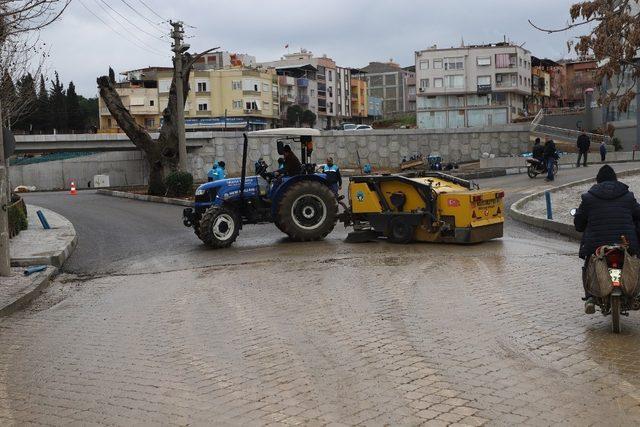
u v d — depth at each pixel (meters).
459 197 13.95
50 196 36.34
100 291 11.02
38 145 54.84
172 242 16.50
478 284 9.88
